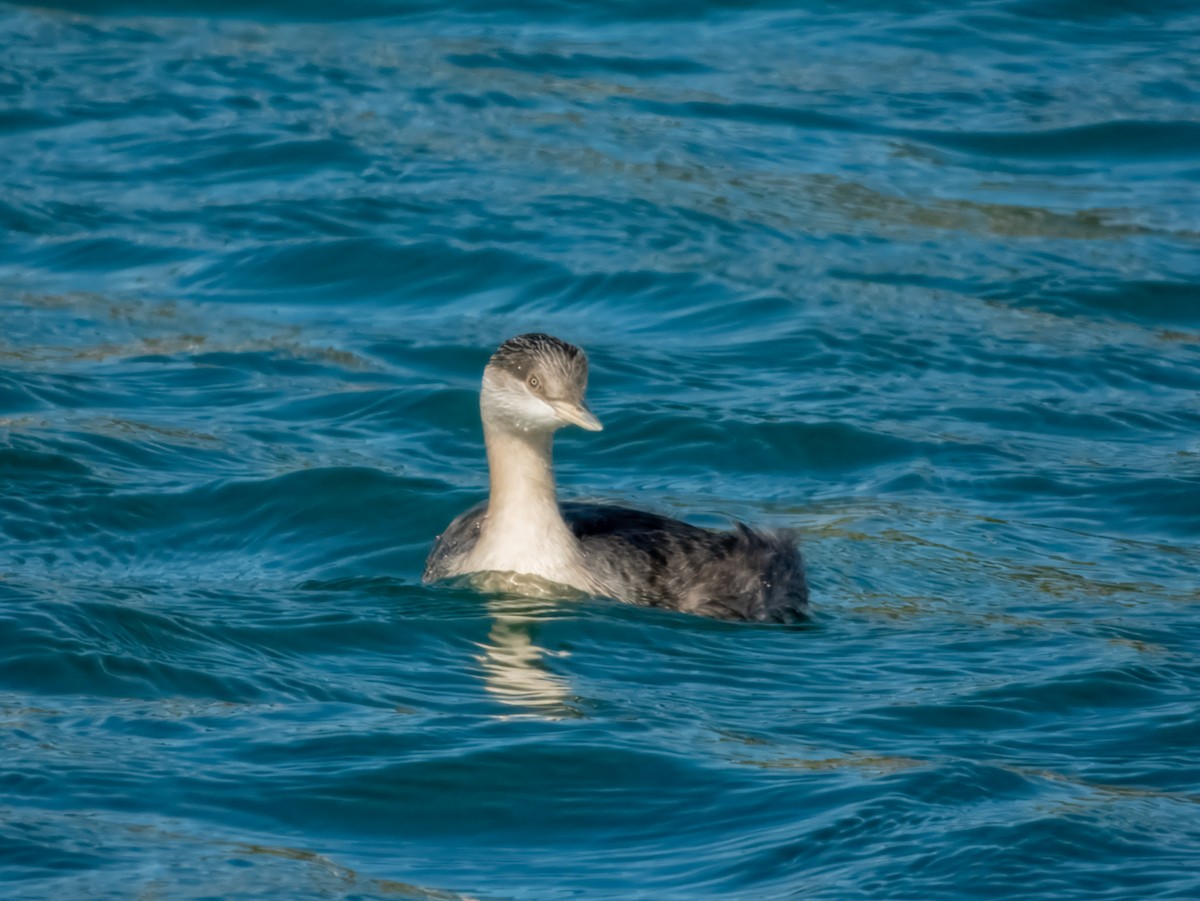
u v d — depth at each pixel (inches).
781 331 774.5
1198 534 589.0
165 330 773.3
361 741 405.4
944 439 666.8
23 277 825.5
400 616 496.7
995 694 444.8
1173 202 938.7
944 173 968.9
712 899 337.4
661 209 901.8
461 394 697.0
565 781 388.8
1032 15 1200.2
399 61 1103.0
